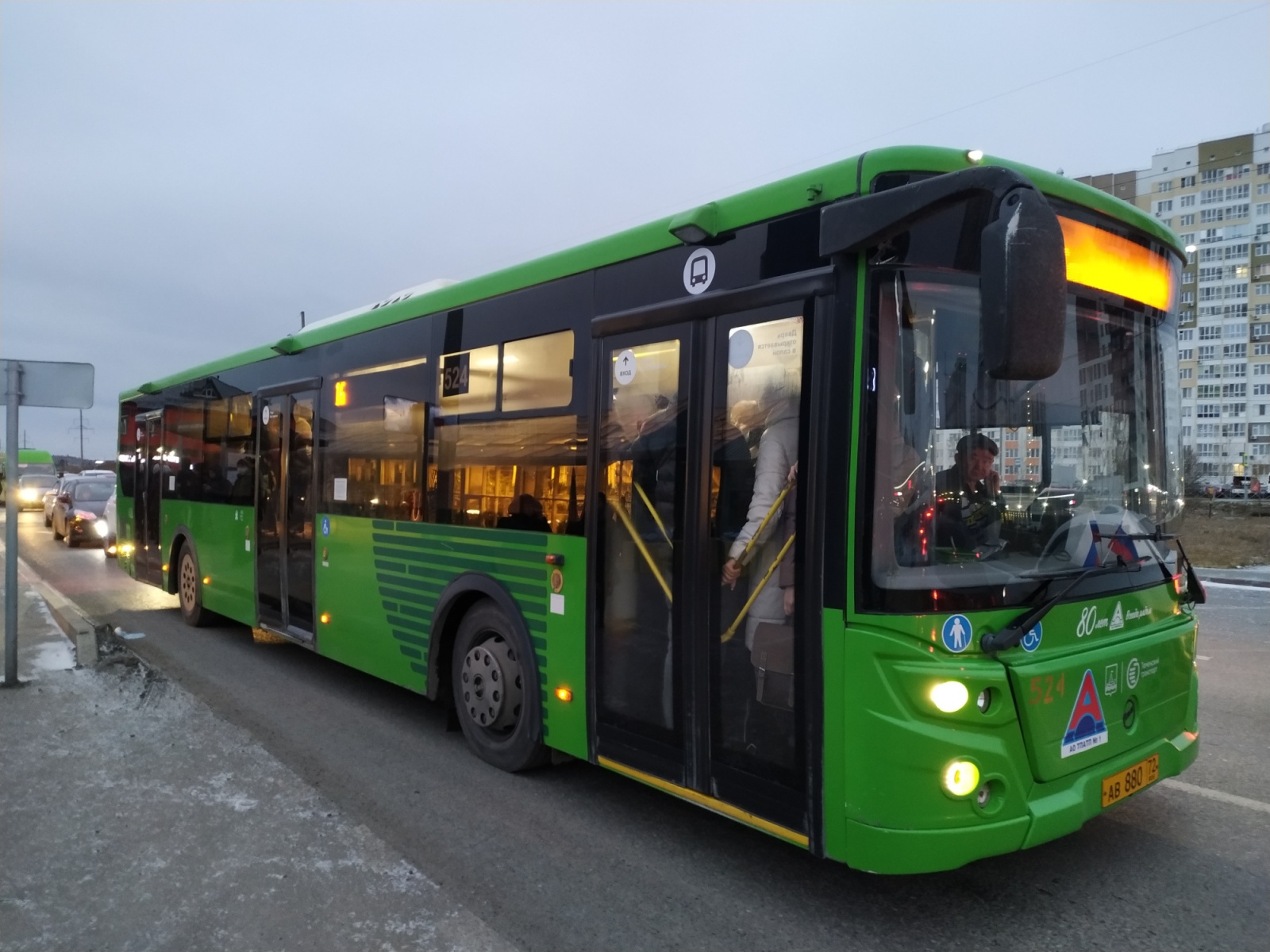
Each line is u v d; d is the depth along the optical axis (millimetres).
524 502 4977
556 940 3404
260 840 4289
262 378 8188
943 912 3609
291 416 7602
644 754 4191
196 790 4926
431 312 5848
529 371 4980
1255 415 96062
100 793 4871
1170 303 4289
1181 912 3604
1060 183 3656
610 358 4434
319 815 4598
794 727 3473
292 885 3836
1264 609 11930
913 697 3150
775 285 3602
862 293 3275
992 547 3439
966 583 3266
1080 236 3793
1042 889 3797
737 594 3738
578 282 4691
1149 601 3957
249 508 8328
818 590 3369
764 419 3648
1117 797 3623
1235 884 3836
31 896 3734
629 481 4297
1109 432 3918
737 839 4359
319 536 7066
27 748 5613
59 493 23375
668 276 4168
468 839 4336
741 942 3387
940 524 3318
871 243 3207
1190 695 4164
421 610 5828
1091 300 3844
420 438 5883
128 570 12086
